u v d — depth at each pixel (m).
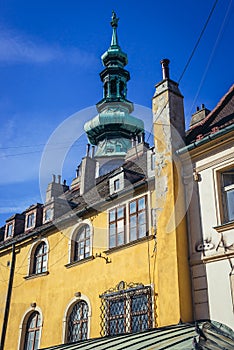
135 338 11.96
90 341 13.55
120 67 38.28
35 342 18.73
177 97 16.62
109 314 15.65
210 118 16.08
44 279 19.53
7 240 24.11
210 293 12.92
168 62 17.28
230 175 14.02
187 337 10.95
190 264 13.70
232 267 12.66
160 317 13.34
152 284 14.56
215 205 13.79
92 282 16.94
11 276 21.45
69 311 17.56
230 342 11.07
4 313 20.75
